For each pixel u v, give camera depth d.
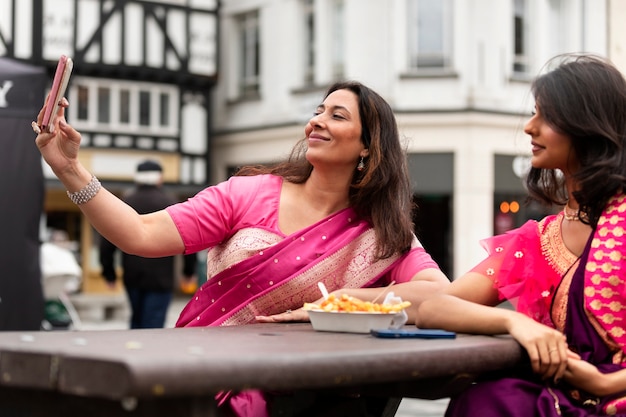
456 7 20.16
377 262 3.22
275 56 22.67
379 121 3.27
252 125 23.27
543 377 2.40
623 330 2.54
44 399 2.00
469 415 2.34
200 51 23.70
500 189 20.48
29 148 6.36
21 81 6.34
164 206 8.34
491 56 20.23
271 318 3.02
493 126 20.33
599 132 2.59
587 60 2.72
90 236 23.41
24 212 6.38
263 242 3.15
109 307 17.98
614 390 2.44
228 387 1.75
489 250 2.83
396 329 2.53
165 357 1.71
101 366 1.71
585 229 2.67
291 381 1.84
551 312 2.68
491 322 2.48
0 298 6.30
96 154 22.61
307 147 3.38
